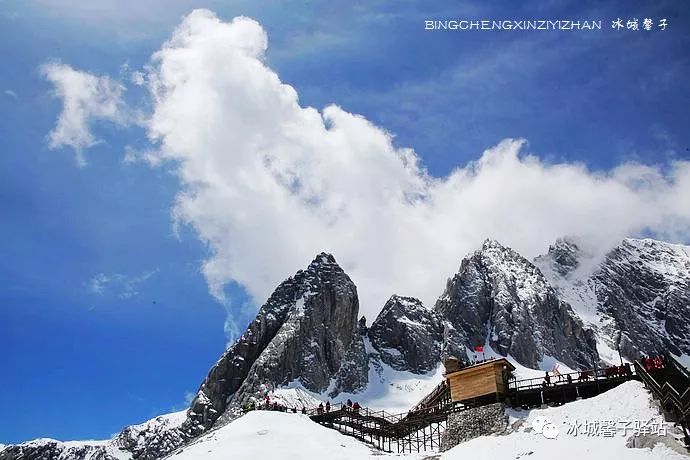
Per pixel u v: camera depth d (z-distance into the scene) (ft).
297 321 501.97
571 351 611.06
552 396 189.67
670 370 168.66
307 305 521.65
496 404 185.37
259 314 530.68
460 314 621.31
